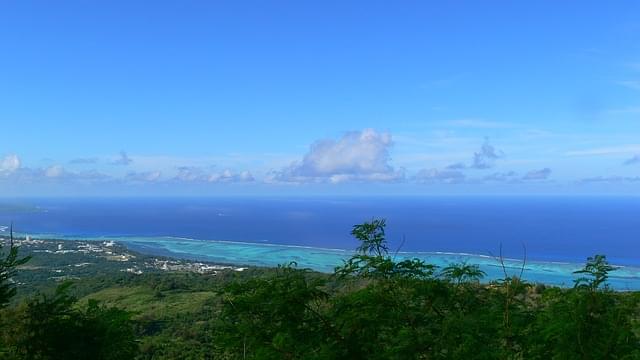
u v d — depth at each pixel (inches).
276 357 218.8
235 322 244.2
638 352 215.2
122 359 228.7
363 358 223.0
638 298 235.1
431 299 236.4
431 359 212.8
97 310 231.1
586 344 221.5
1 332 204.1
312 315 234.2
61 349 209.9
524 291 258.5
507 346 239.6
